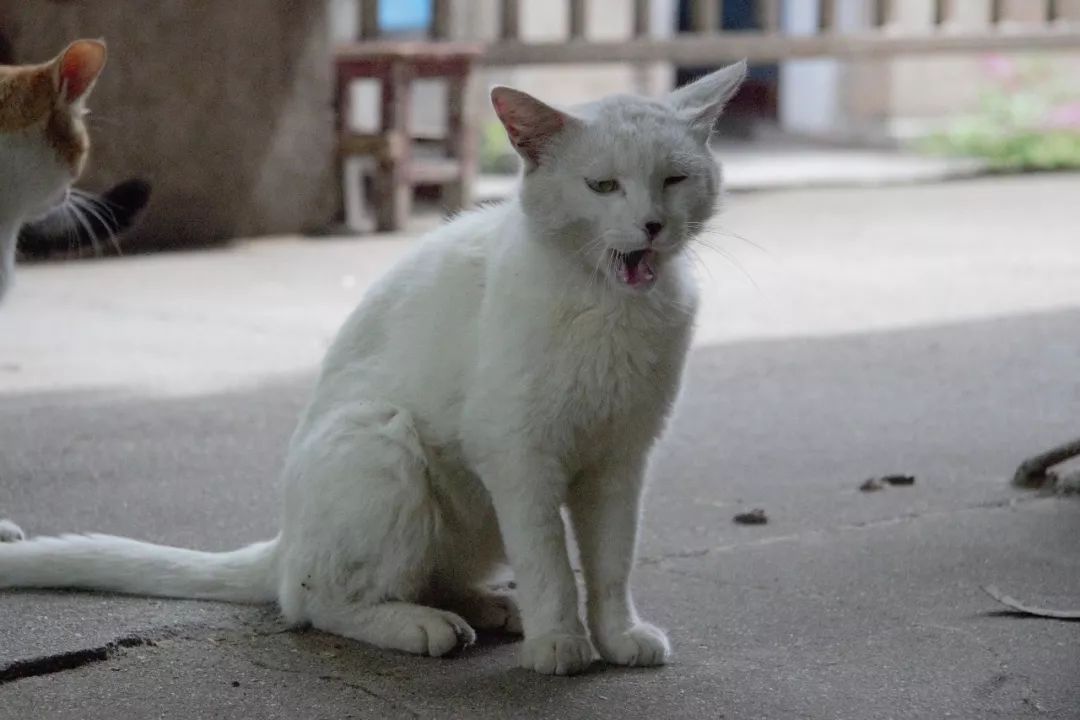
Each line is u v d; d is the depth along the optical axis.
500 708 4.47
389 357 5.05
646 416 4.88
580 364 4.68
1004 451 7.70
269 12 14.73
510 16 17.33
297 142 15.21
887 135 22.58
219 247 14.59
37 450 7.51
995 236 15.44
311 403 5.23
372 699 4.53
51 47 13.37
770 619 5.30
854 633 5.14
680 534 6.34
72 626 5.00
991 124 21.52
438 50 15.48
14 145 6.79
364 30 16.28
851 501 6.83
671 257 4.82
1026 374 9.50
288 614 5.06
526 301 4.68
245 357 9.94
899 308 11.80
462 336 4.89
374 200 15.67
